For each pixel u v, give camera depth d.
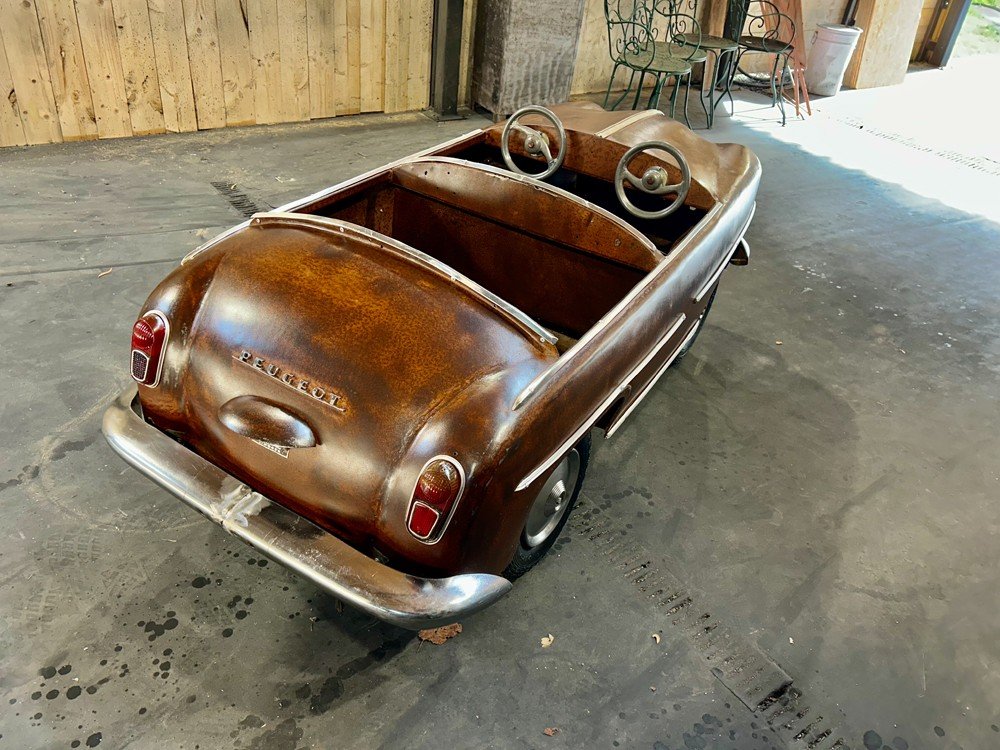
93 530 2.34
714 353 3.76
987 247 5.41
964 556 2.72
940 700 2.19
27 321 3.23
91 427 2.71
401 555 1.75
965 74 10.30
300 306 1.87
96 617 2.08
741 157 3.38
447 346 1.82
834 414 3.42
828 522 2.79
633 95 7.60
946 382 3.79
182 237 4.04
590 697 2.05
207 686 1.95
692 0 7.57
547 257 2.63
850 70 9.02
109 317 3.32
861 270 4.85
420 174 2.69
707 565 2.53
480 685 2.04
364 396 1.74
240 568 2.28
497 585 1.80
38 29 4.53
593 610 2.31
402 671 2.05
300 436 1.75
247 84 5.45
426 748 1.88
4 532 2.29
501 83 6.17
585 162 3.03
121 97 5.01
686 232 2.88
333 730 1.89
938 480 3.09
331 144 5.52
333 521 1.82
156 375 1.93
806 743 2.02
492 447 1.69
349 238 2.11
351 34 5.71
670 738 1.98
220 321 1.90
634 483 2.85
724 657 2.22
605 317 2.08
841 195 6.01
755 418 3.31
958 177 6.66
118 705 1.88
